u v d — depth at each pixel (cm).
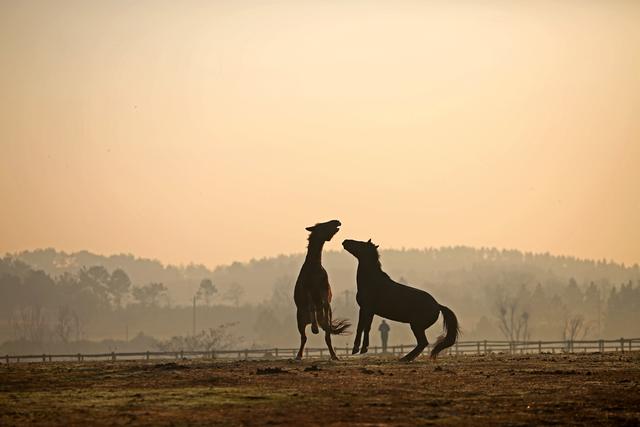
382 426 3647
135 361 6912
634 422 3747
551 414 3906
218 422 3722
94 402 4191
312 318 6016
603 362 6112
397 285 6009
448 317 6009
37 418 3816
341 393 4416
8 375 5200
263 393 4419
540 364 5903
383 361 6069
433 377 5019
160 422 3722
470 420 3775
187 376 5038
